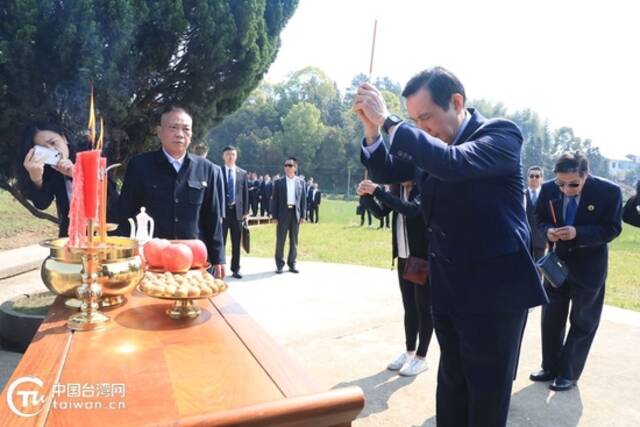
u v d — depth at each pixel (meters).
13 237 7.23
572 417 2.79
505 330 1.79
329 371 3.38
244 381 1.11
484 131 1.73
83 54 4.00
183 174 3.00
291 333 4.15
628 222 3.78
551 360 3.27
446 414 2.08
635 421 2.76
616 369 3.50
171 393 1.04
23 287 4.97
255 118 46.81
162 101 5.23
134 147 5.40
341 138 44.06
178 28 4.46
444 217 1.83
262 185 15.87
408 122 1.59
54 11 3.93
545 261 2.96
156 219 2.94
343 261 8.22
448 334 2.04
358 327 4.33
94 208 1.48
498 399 1.83
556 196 3.25
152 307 1.69
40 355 1.24
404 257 3.40
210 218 3.14
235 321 1.55
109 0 4.00
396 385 3.17
